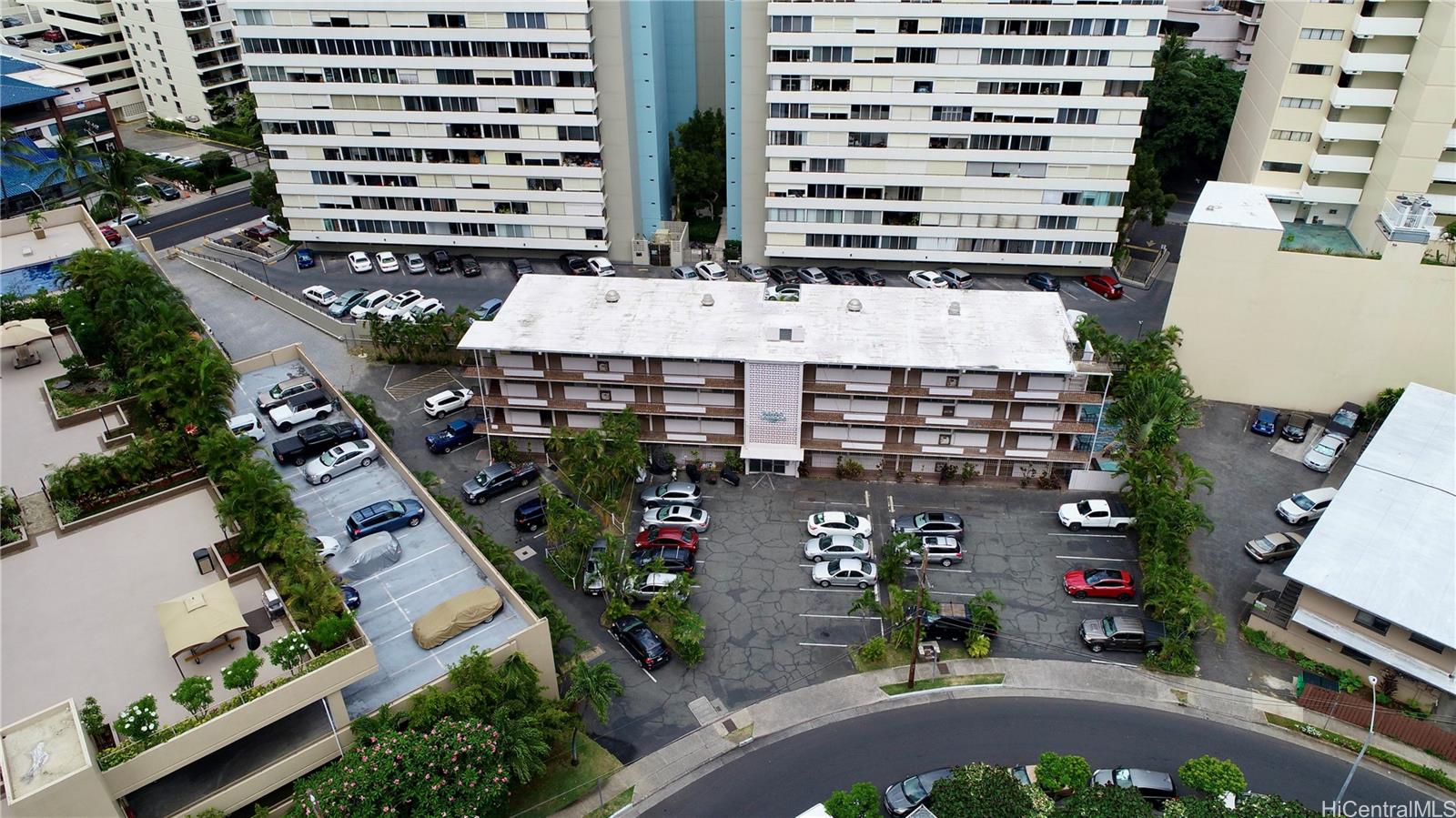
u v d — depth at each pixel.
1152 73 80.19
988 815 42.62
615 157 93.19
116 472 53.38
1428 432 61.91
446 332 80.38
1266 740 49.69
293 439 63.62
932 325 66.44
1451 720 49.62
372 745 41.12
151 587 47.50
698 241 101.88
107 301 67.25
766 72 84.94
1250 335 73.12
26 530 50.97
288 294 92.00
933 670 53.69
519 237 96.94
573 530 59.88
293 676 40.50
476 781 40.00
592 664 53.69
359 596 50.59
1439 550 52.81
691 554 60.19
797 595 58.69
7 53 127.44
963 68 81.75
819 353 63.28
